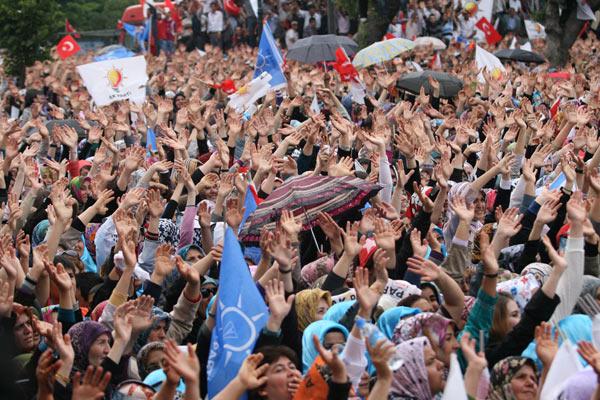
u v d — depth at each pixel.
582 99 37.19
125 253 17.17
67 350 14.59
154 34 75.12
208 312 17.17
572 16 59.72
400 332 14.93
